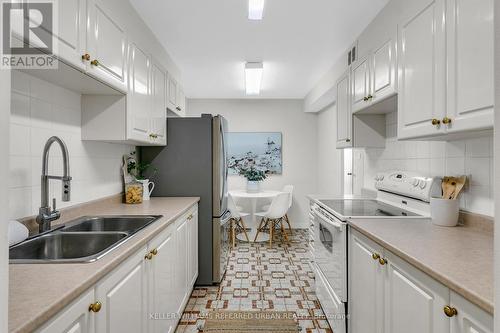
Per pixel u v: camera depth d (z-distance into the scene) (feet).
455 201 5.05
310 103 15.19
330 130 14.98
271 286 9.18
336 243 6.14
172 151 9.28
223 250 9.70
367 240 4.89
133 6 6.73
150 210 6.69
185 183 9.25
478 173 4.97
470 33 3.73
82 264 3.13
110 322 3.28
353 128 8.34
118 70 5.72
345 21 7.63
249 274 10.17
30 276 2.81
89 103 6.19
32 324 2.05
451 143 5.67
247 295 8.56
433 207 5.27
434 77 4.49
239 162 16.96
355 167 11.34
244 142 16.98
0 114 1.67
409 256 3.52
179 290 6.67
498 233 1.90
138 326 4.12
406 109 5.34
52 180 5.32
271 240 13.62
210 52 9.91
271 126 17.11
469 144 5.18
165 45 9.30
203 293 8.70
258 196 13.66
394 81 5.86
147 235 4.36
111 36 5.42
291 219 17.11
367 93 7.25
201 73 12.25
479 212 4.95
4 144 1.70
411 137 5.18
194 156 9.26
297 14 7.38
